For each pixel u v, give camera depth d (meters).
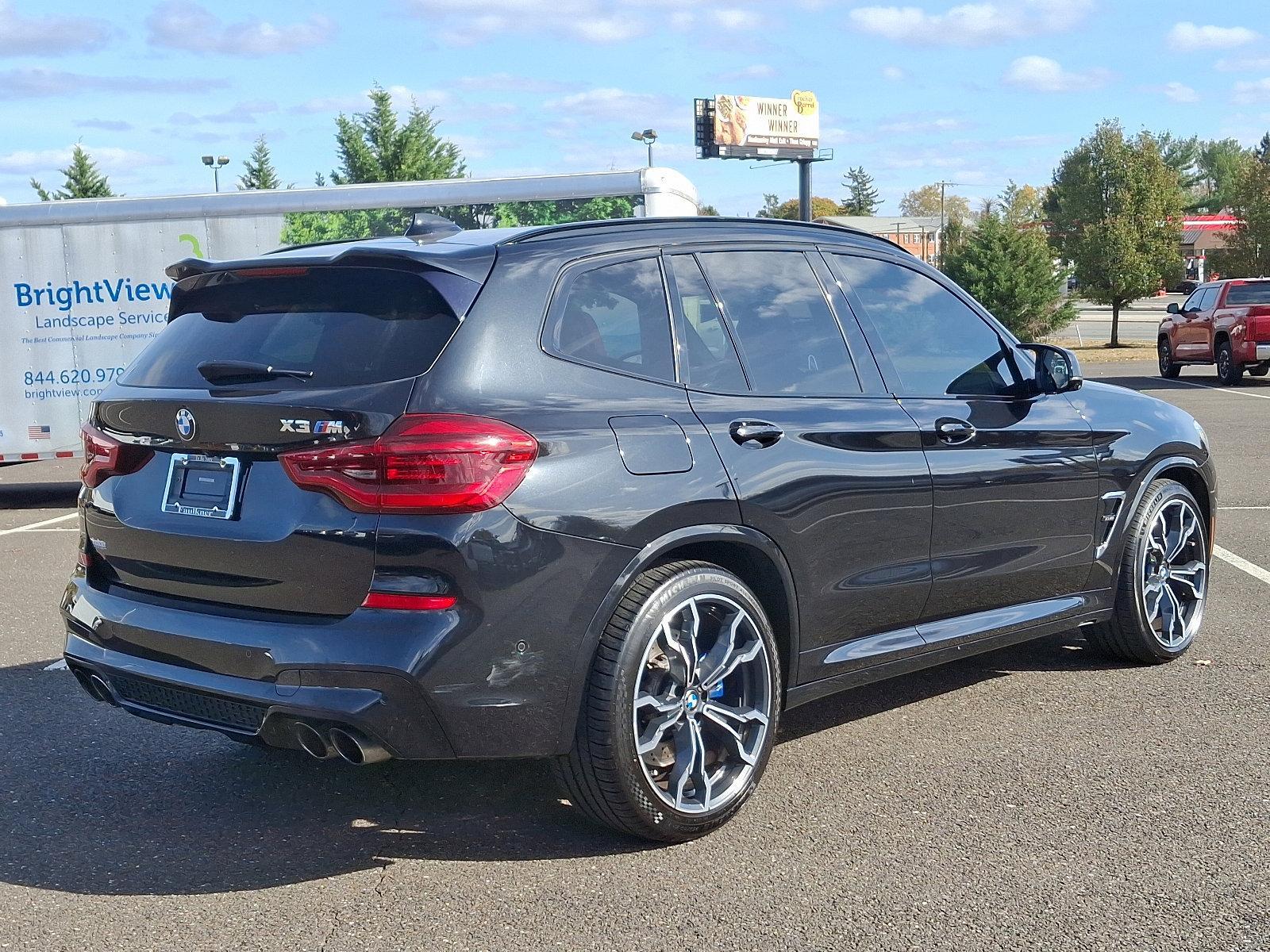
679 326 3.98
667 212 12.73
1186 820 3.89
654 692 3.72
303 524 3.42
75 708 5.34
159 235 12.77
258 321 3.83
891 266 4.79
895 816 3.97
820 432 4.13
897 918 3.29
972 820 3.92
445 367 3.44
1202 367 30.16
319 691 3.35
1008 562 4.85
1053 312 40.16
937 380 4.68
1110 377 27.05
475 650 3.35
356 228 12.78
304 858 3.74
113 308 12.80
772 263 4.36
